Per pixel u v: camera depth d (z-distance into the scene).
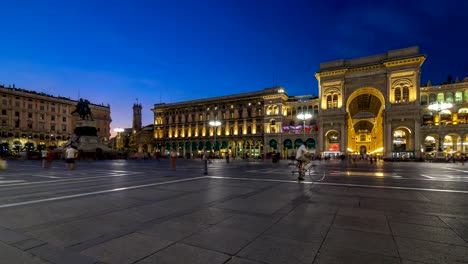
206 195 9.15
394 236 4.75
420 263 3.62
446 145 61.09
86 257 3.86
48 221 5.78
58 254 3.97
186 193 9.59
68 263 3.67
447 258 3.79
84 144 53.03
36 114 88.69
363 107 83.00
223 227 5.32
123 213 6.50
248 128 83.69
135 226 5.40
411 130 58.28
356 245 4.30
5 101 81.75
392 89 60.94
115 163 37.88
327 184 12.26
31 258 3.83
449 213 6.48
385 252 4.01
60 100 95.50
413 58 58.53
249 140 81.88
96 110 105.12
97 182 13.22
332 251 4.06
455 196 8.95
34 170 22.55
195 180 14.09
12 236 4.79
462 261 3.68
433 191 10.07
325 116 66.94
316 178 14.94
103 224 5.55
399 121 59.66
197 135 92.31
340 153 63.56
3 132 80.44
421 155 56.53
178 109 97.62
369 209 6.93
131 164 34.69
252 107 83.38
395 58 60.69
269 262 3.67
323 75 68.56
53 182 13.29
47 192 9.91
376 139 83.00
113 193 9.62
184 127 95.31
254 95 83.25
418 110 57.62
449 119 62.66
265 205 7.44
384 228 5.23
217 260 3.75
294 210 6.82
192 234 4.89
